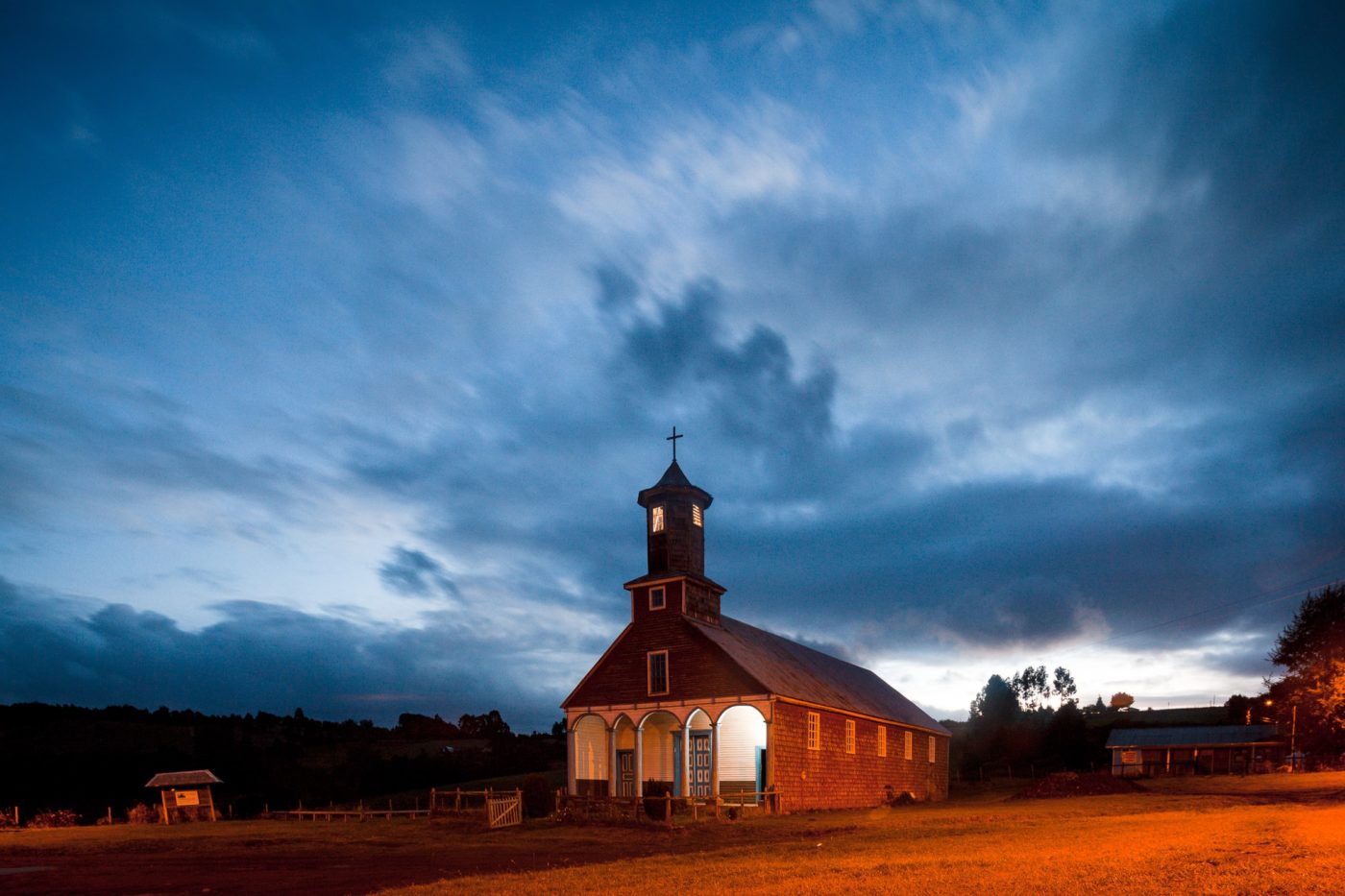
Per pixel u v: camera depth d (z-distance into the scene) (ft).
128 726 363.97
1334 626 192.03
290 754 315.17
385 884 57.62
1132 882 41.39
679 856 68.49
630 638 138.51
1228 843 55.62
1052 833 74.43
